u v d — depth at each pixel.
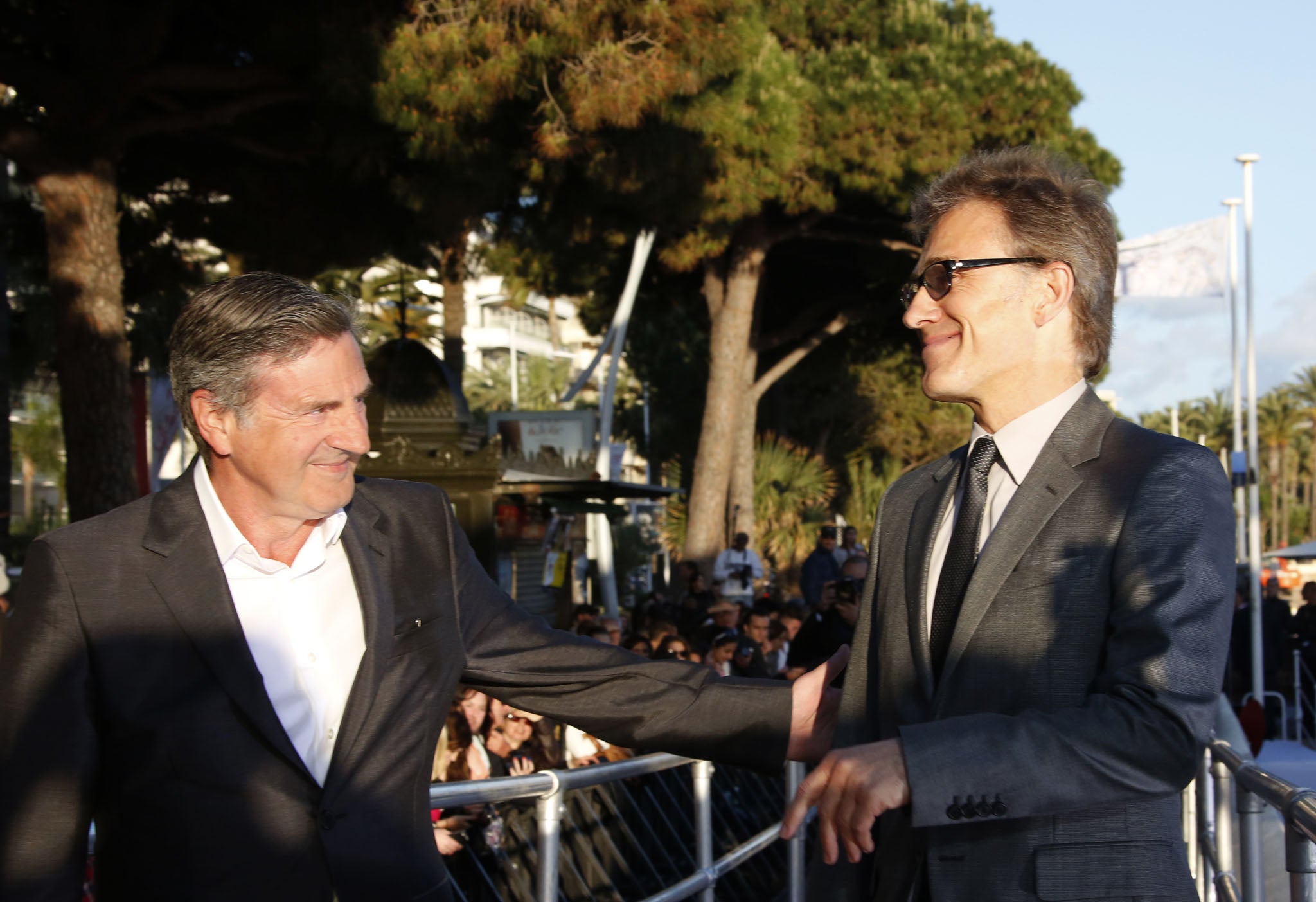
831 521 24.80
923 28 16.89
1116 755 1.57
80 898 1.69
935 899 1.81
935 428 32.22
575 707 2.15
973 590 1.86
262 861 1.73
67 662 1.72
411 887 1.81
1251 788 2.50
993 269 1.94
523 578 11.68
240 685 1.76
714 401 17.31
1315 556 22.78
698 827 4.27
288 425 1.80
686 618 12.64
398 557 2.00
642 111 9.12
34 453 24.00
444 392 7.16
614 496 11.12
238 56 9.76
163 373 13.34
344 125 9.40
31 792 1.67
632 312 21.66
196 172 10.93
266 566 1.87
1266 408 68.44
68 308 8.09
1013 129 16.64
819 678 2.24
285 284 1.86
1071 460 1.89
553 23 8.65
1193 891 1.76
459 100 8.55
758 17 9.71
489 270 14.30
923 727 1.63
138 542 1.81
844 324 20.42
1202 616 1.65
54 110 8.09
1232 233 19.78
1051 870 1.75
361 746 1.81
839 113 15.63
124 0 8.21
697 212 12.03
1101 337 1.97
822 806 1.63
